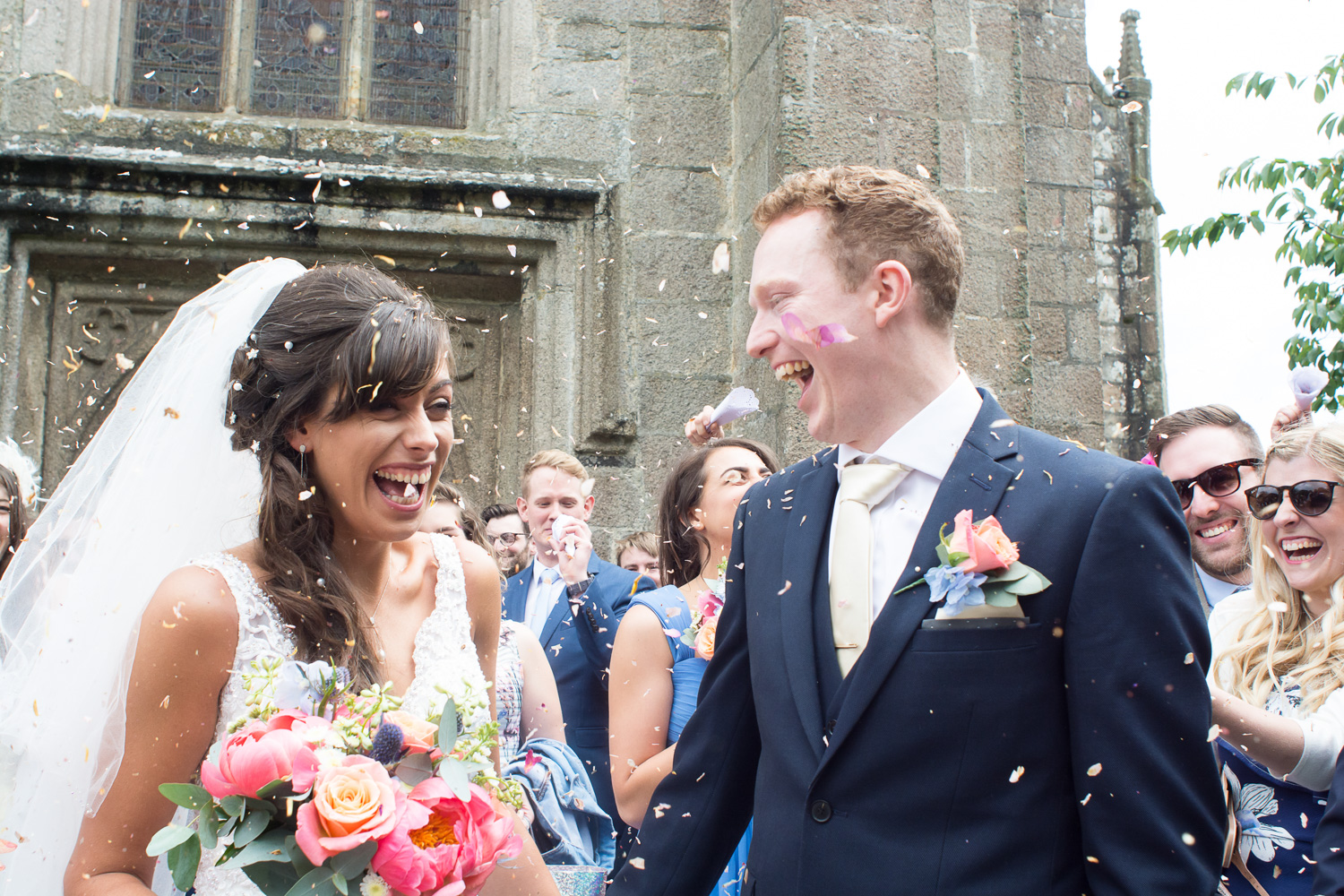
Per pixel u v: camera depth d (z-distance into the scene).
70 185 5.17
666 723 2.48
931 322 1.58
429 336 1.54
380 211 5.48
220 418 1.66
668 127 5.91
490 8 6.04
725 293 5.79
